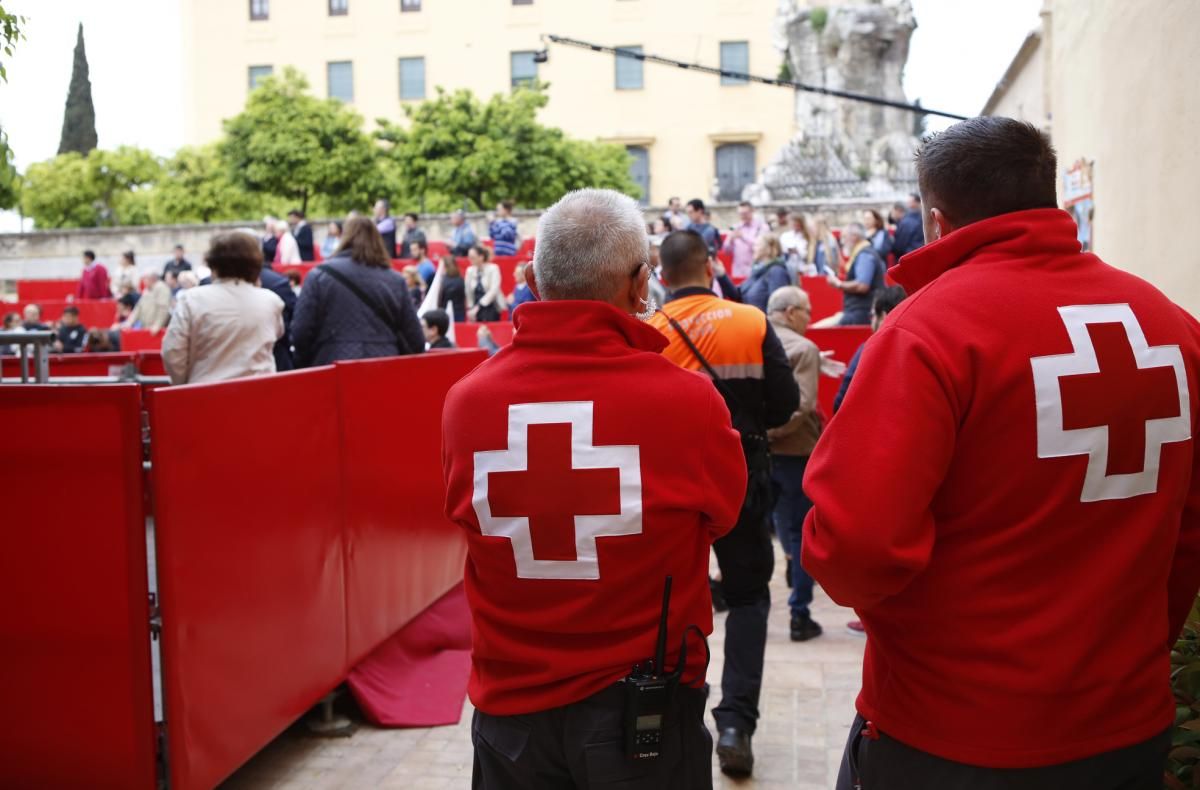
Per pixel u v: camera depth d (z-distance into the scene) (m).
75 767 3.60
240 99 54.22
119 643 3.54
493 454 2.26
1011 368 1.93
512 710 2.27
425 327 10.53
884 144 26.58
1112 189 6.78
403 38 53.19
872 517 1.87
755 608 4.16
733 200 51.03
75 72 60.12
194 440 3.68
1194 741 2.74
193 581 3.66
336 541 4.71
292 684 4.30
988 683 1.94
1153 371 2.00
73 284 26.38
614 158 40.69
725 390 4.09
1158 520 2.01
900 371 1.93
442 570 6.03
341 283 6.35
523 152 35.88
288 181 36.47
